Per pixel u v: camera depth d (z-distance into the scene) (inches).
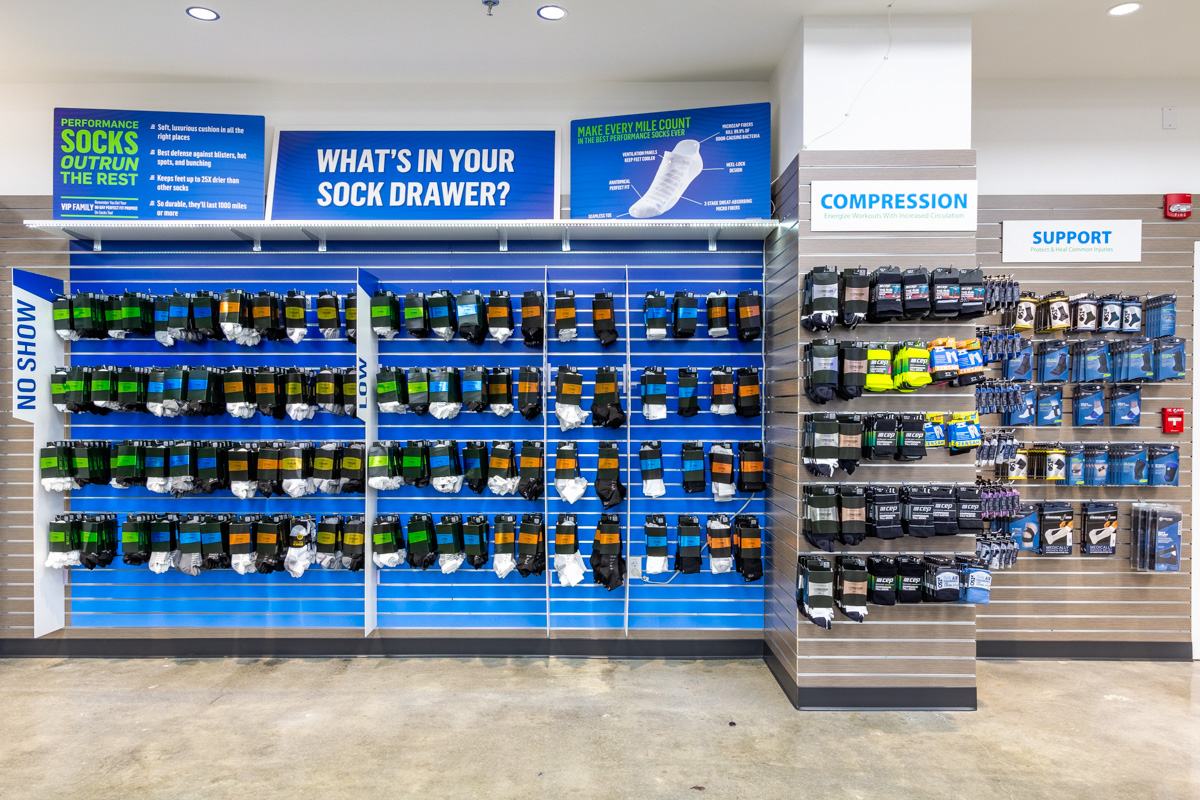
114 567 151.4
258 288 153.0
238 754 107.8
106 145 142.3
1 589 149.5
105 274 151.9
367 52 138.2
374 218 146.7
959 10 123.2
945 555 125.2
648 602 152.3
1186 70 148.9
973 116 155.1
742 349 152.3
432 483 143.4
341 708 124.4
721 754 108.7
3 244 151.2
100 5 118.9
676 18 125.2
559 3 119.9
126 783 99.7
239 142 145.0
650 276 153.4
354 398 147.2
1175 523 147.3
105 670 142.7
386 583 152.0
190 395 141.9
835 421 118.4
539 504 152.3
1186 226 152.1
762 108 139.4
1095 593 152.3
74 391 142.8
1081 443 152.3
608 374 143.0
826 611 118.8
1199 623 151.6
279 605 151.5
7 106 150.3
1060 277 152.3
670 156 142.9
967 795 97.7
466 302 143.6
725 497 143.2
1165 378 147.8
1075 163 153.4
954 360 118.7
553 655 151.8
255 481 143.1
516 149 147.7
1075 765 105.8
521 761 106.2
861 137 124.3
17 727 116.7
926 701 124.2
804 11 122.8
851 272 118.1
